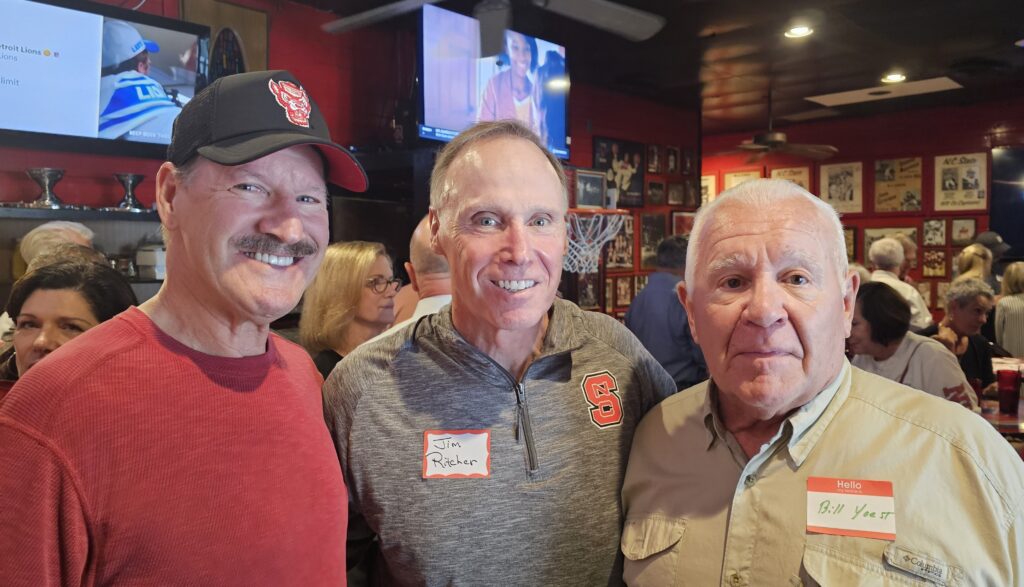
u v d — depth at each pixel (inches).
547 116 184.2
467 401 47.6
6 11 108.0
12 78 109.5
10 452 30.1
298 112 37.9
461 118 159.0
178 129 37.3
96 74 117.9
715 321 41.8
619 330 56.6
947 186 299.1
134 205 124.5
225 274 35.7
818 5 166.7
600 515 48.5
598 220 183.2
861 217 323.0
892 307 108.0
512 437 47.3
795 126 339.9
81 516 30.7
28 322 54.3
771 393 39.9
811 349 40.4
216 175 35.5
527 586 45.6
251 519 34.9
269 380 39.1
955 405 41.8
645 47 198.8
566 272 183.3
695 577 43.6
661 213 274.1
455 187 46.1
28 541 29.5
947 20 179.2
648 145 267.4
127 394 33.0
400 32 176.9
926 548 37.5
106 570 31.4
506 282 44.9
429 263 76.9
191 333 36.8
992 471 38.4
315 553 37.6
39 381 31.9
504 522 45.7
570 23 173.5
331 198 141.6
